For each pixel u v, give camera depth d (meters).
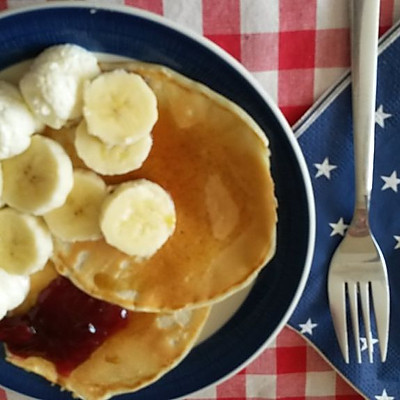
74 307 0.33
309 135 0.32
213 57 0.29
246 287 0.33
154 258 0.32
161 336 0.33
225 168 0.30
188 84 0.29
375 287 0.33
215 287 0.32
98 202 0.30
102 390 0.34
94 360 0.34
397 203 0.33
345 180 0.33
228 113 0.29
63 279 0.33
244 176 0.30
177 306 0.32
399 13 0.31
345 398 0.37
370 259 0.33
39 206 0.29
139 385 0.34
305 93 0.32
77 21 0.28
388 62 0.31
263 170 0.30
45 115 0.28
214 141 0.30
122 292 0.32
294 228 0.31
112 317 0.33
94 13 0.28
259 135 0.29
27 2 0.30
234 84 0.29
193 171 0.31
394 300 0.34
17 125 0.28
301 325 0.35
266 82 0.31
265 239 0.31
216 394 0.37
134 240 0.31
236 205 0.31
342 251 0.33
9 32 0.28
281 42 0.31
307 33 0.31
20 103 0.28
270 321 0.33
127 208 0.30
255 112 0.30
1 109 0.28
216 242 0.31
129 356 0.34
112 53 0.29
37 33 0.28
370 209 0.33
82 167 0.30
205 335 0.34
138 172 0.31
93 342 0.33
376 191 0.33
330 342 0.35
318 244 0.34
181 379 0.35
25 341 0.33
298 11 0.30
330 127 0.32
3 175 0.29
